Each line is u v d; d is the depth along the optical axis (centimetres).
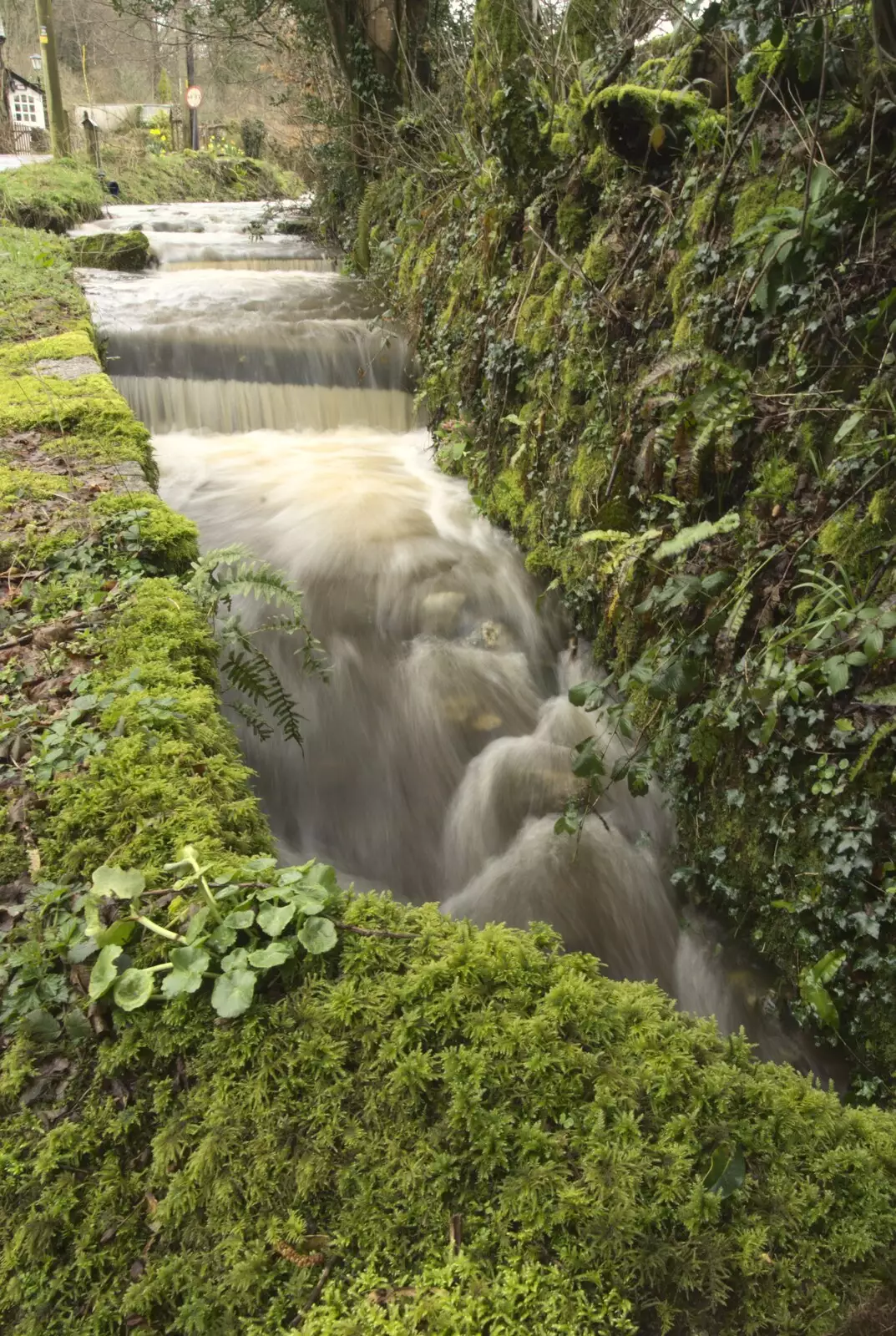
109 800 233
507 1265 137
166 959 189
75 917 202
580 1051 164
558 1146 150
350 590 500
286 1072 166
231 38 1384
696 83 427
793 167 353
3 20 3394
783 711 311
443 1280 136
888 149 308
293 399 745
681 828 387
